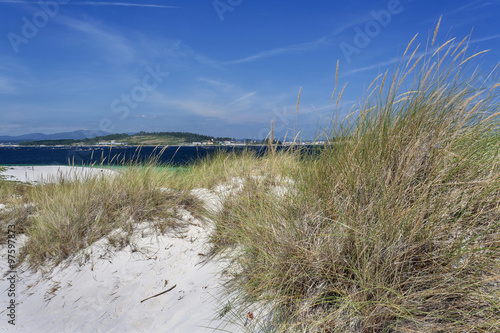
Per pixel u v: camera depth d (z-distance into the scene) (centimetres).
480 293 179
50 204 457
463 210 219
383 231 210
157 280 308
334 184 271
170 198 445
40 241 385
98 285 313
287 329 202
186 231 378
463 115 256
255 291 243
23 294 319
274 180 372
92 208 423
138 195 430
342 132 302
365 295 193
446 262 196
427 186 225
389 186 232
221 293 264
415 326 176
